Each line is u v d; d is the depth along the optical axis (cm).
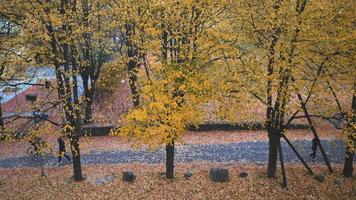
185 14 1838
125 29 2500
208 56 1855
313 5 1825
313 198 2098
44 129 2016
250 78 1823
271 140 2208
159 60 1886
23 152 2809
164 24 1838
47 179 2330
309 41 1827
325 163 2544
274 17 1741
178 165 2523
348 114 1947
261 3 1870
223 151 2739
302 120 3112
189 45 1812
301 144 2827
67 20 1873
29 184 2273
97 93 3534
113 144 2903
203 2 1745
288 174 2345
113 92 3594
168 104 1709
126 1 1892
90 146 2867
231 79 1830
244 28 1912
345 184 2239
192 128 3048
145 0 1830
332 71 1930
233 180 2272
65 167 2538
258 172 2378
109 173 2402
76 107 2025
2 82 2089
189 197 2105
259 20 1888
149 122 1709
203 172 2391
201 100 1739
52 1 1917
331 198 2103
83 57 2747
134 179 2295
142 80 1866
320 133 3003
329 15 1834
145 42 1856
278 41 1834
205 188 2188
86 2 2306
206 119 3062
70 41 1931
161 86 1736
